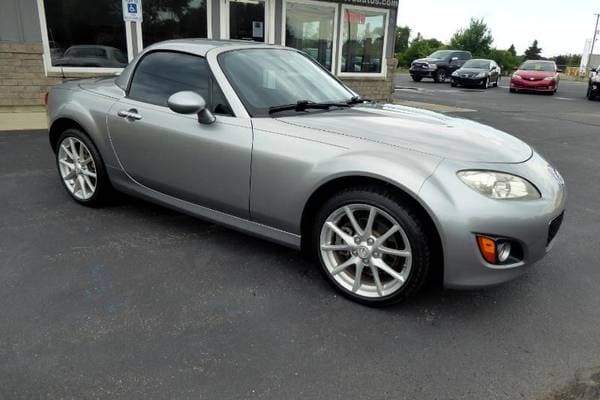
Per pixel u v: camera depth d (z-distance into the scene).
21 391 2.07
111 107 3.80
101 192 4.09
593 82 18.61
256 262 3.33
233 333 2.53
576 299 3.01
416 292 2.68
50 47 8.69
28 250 3.38
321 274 2.99
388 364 2.34
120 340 2.44
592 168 6.54
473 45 53.03
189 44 3.59
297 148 2.88
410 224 2.57
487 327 2.67
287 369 2.27
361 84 12.32
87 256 3.32
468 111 12.71
